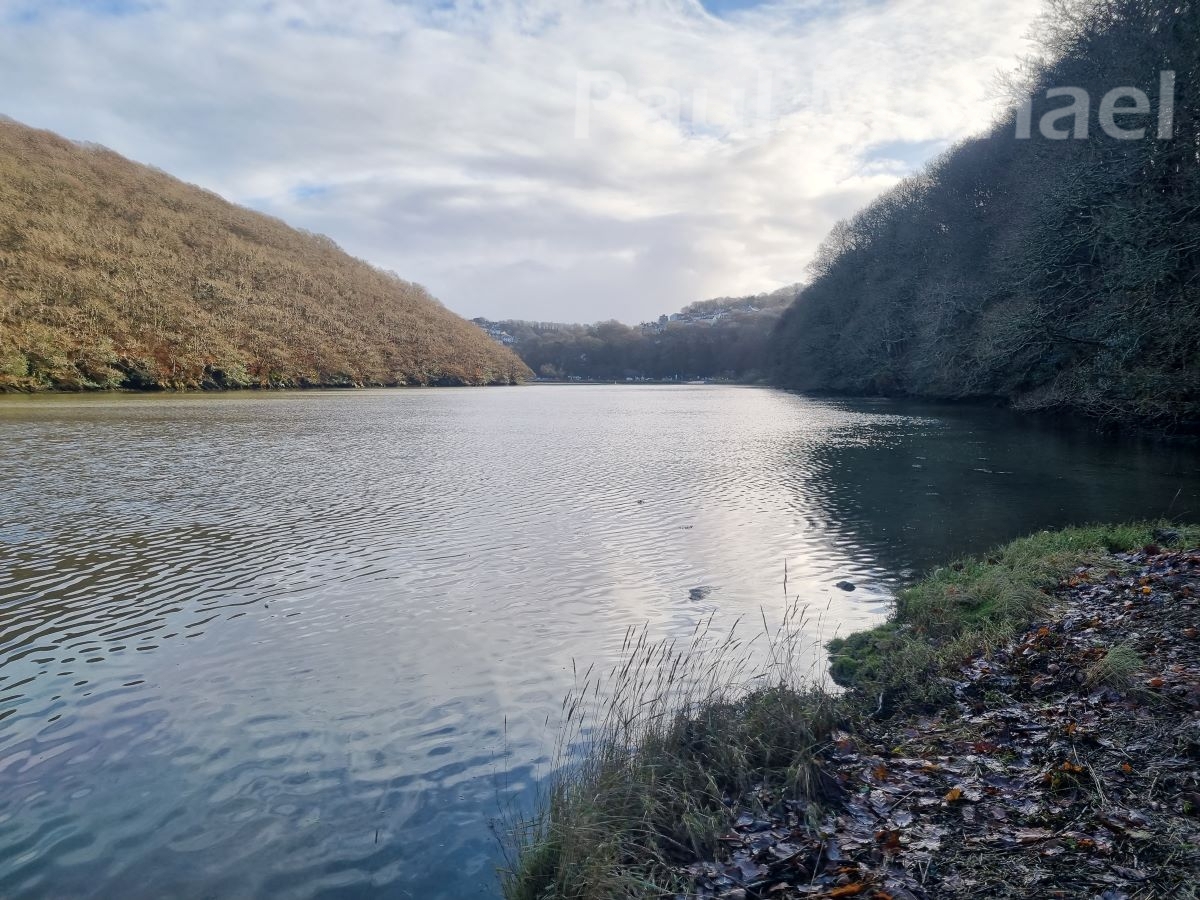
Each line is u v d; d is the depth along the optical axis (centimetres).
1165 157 2097
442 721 639
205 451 2445
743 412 4697
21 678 733
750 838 429
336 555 1171
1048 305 2630
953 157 5044
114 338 6581
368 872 452
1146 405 2123
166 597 971
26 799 530
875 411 4325
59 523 1375
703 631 845
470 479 1922
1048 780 434
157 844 480
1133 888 331
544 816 479
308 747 599
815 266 8194
